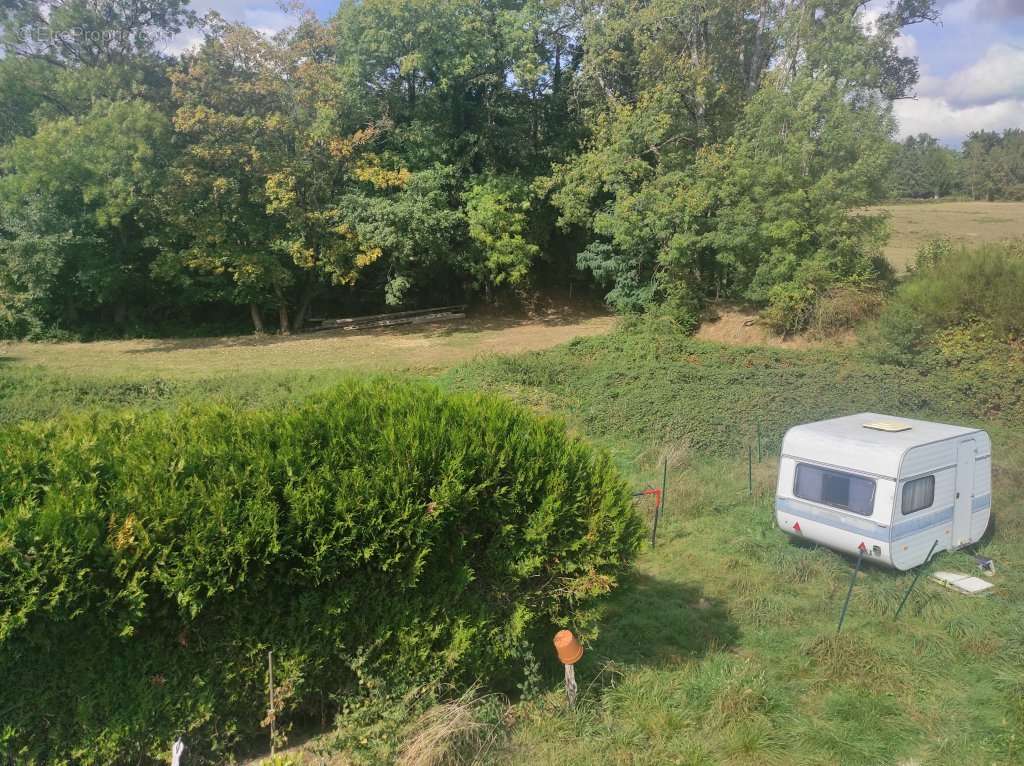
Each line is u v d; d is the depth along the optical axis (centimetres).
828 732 496
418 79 2900
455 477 462
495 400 545
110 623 378
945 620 675
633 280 2789
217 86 2534
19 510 362
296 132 2594
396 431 471
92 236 2652
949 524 824
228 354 2572
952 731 506
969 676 580
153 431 469
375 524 438
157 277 2806
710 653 606
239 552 399
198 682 403
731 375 1628
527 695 494
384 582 454
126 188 2323
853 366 1669
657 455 1208
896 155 2205
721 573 790
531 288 3584
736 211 2202
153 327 3025
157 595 393
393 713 437
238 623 414
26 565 354
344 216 2686
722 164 2300
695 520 955
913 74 2753
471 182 2866
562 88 3173
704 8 2536
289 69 2650
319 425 473
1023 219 4897
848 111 2133
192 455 432
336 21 2831
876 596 719
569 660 480
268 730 439
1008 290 1675
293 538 421
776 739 486
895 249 3609
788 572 790
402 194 2708
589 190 2639
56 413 1395
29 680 371
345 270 2748
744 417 1350
